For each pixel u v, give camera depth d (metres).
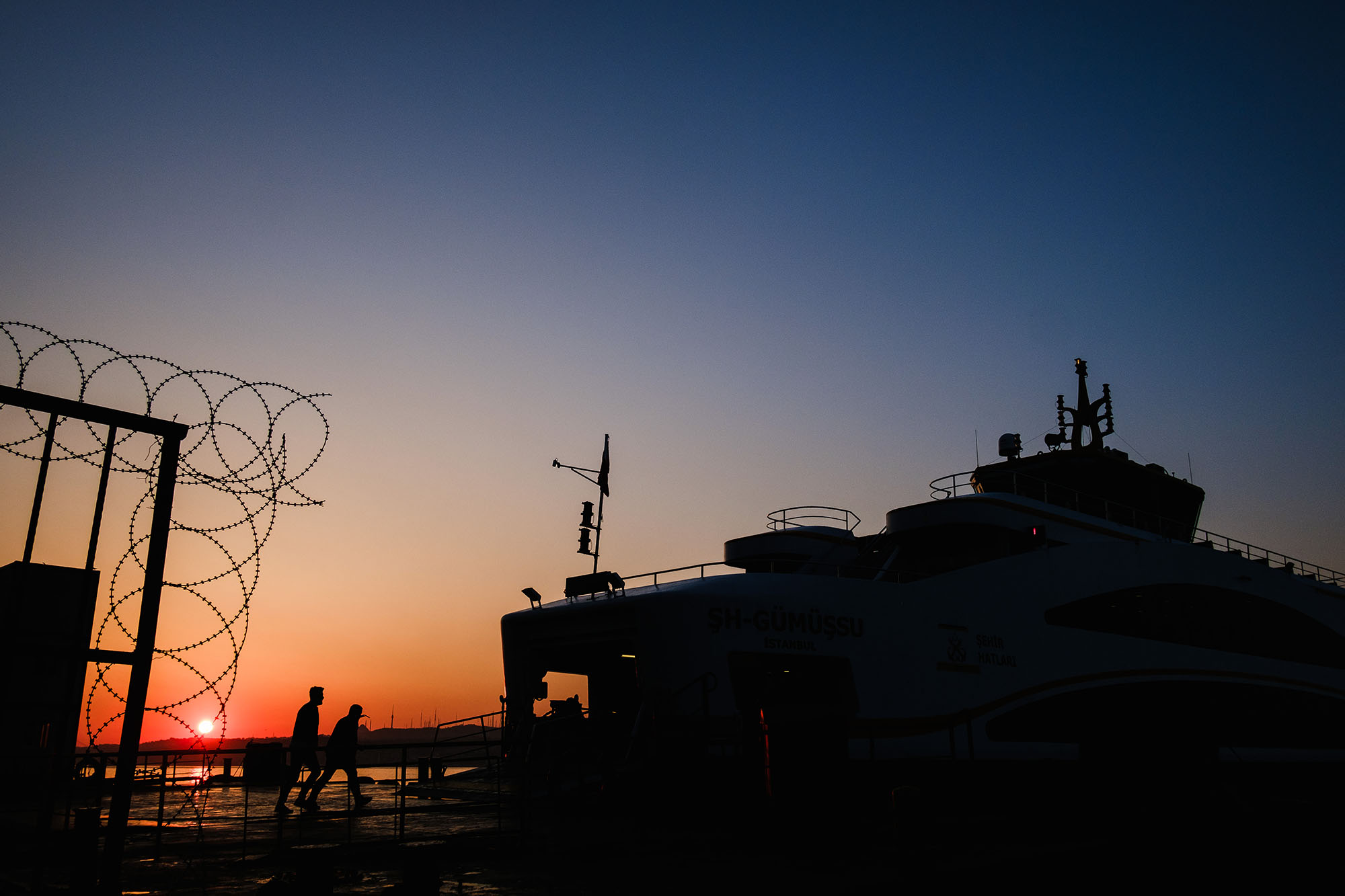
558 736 16.61
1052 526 24.22
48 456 6.39
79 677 8.22
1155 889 9.89
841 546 25.42
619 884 8.46
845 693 17.97
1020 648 21.58
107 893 6.46
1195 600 26.22
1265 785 25.70
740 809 14.02
